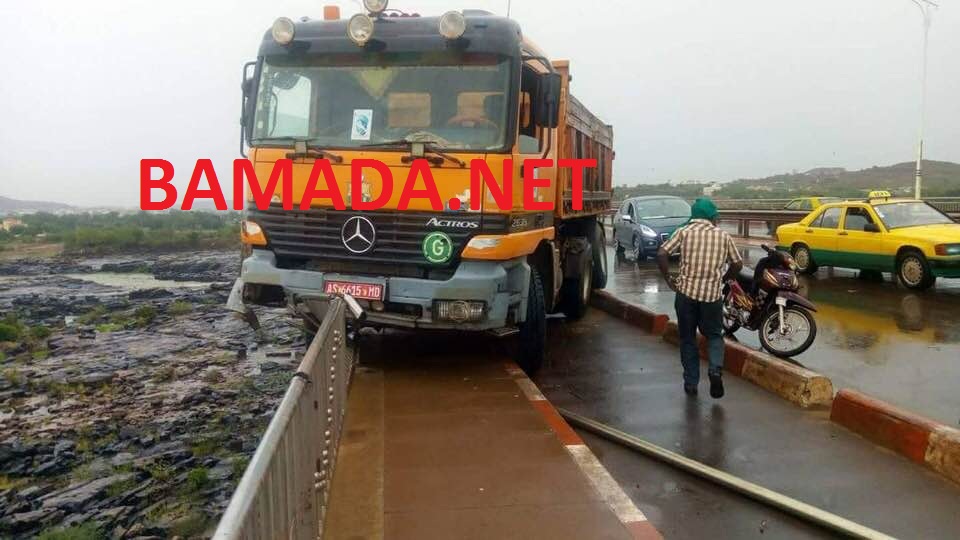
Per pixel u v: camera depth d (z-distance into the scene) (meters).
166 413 10.50
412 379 6.89
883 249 13.95
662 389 7.21
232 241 64.62
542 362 7.77
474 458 4.86
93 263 49.41
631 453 5.54
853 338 9.46
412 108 6.59
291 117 6.86
